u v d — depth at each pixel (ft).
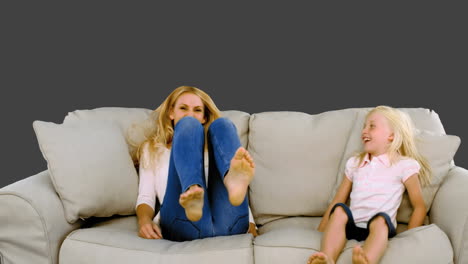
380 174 10.02
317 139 11.12
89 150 10.01
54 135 9.91
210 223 9.16
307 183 10.91
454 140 10.19
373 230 8.59
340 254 8.51
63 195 9.59
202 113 11.18
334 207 8.90
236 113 11.93
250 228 10.23
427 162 10.06
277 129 11.37
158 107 11.64
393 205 9.81
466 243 8.89
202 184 8.41
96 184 9.78
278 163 11.14
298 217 11.03
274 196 11.00
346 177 10.50
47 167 9.95
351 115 11.34
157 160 10.77
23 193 9.14
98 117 11.46
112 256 8.84
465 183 9.50
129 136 11.30
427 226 8.97
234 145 8.73
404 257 8.39
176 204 9.16
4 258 9.36
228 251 8.64
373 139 10.21
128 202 10.34
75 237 9.22
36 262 9.23
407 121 10.30
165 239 9.68
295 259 8.48
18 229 9.19
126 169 10.43
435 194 9.97
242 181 8.31
